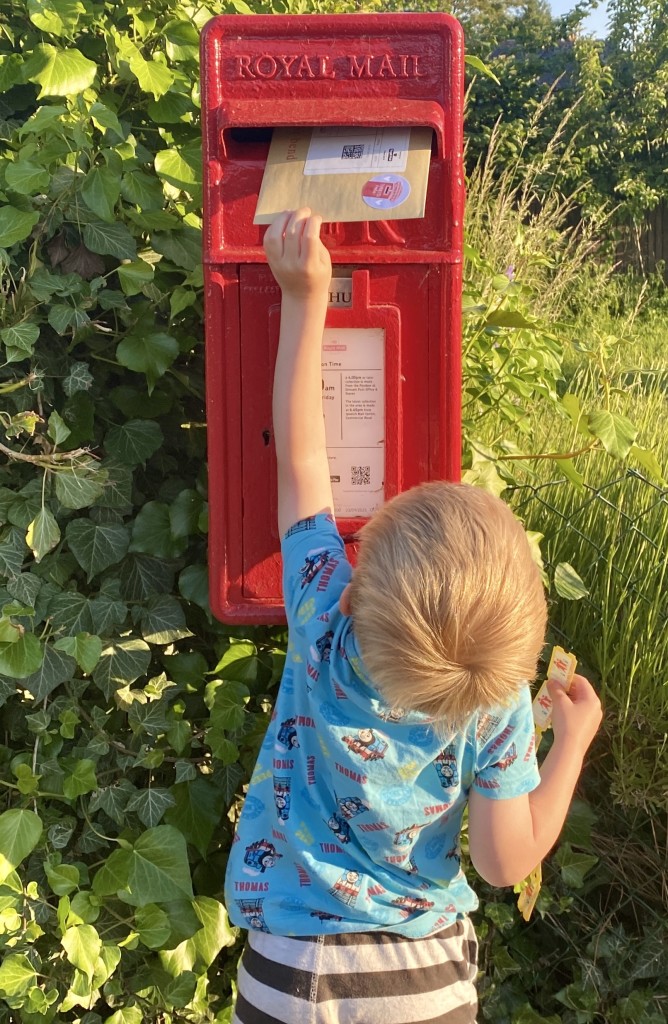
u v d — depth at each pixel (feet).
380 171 4.62
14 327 5.35
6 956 5.36
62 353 5.95
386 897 4.06
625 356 12.38
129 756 5.85
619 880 7.08
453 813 4.18
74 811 6.00
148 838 5.58
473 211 11.20
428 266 4.87
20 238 5.44
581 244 14.17
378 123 4.60
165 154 5.98
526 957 6.84
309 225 4.45
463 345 6.95
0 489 5.67
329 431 5.01
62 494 5.46
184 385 6.33
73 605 5.75
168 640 5.91
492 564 3.62
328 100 4.73
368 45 4.77
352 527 5.04
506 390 7.32
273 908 4.13
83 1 6.26
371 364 4.96
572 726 4.48
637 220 31.60
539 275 13.08
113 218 5.68
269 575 5.18
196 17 6.50
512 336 7.06
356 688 3.91
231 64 4.82
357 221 4.62
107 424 6.15
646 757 7.15
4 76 6.06
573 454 6.64
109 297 5.65
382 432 4.99
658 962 6.68
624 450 6.12
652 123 32.45
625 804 6.88
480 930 6.75
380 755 3.91
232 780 6.06
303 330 4.60
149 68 5.88
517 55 35.53
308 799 4.19
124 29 6.52
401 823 3.96
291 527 4.61
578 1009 6.48
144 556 6.06
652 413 9.43
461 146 4.84
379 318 4.88
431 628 3.51
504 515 3.85
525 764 4.00
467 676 3.55
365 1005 3.95
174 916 5.75
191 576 5.97
